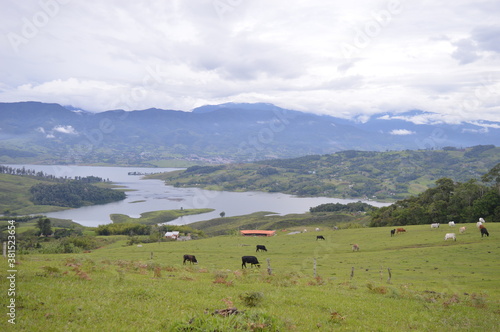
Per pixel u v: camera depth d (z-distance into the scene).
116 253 75.00
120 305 17.48
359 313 21.64
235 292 24.78
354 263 56.53
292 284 31.78
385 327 18.81
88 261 36.91
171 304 18.86
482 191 122.38
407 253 62.00
